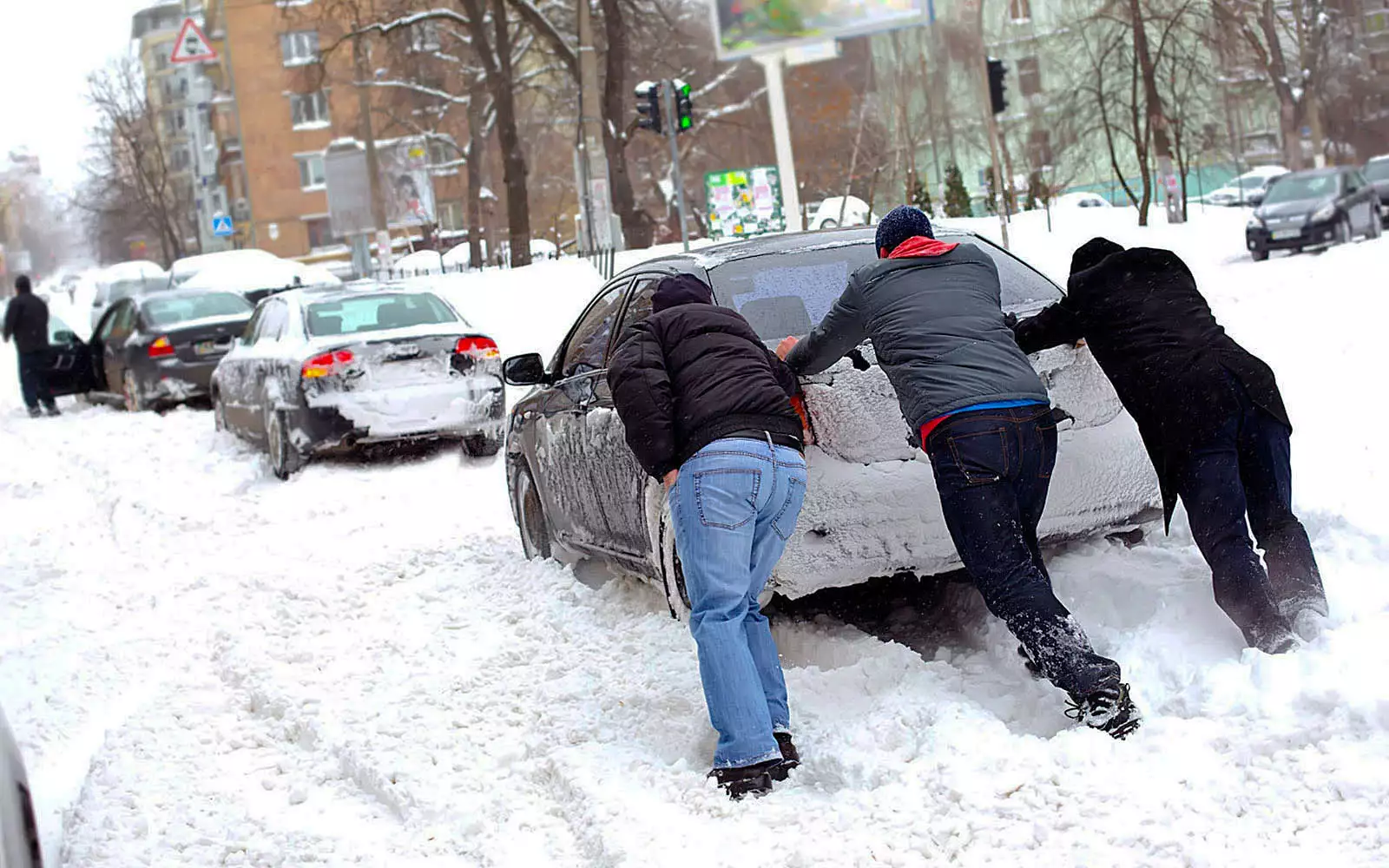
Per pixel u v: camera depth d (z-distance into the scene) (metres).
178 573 8.41
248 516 9.96
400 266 37.66
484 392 11.31
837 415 4.89
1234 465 4.53
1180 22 41.50
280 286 31.34
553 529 7.09
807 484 4.78
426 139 45.22
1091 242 5.05
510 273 24.53
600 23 39.78
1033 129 56.47
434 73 44.16
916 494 4.90
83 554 9.45
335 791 4.84
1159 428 4.62
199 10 81.94
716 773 4.24
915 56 44.75
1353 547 5.03
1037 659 4.23
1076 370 5.12
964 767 3.86
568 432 6.49
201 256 36.50
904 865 3.51
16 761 3.57
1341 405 8.05
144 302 18.11
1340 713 3.66
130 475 12.32
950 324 4.51
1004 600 4.29
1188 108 49.72
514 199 37.06
